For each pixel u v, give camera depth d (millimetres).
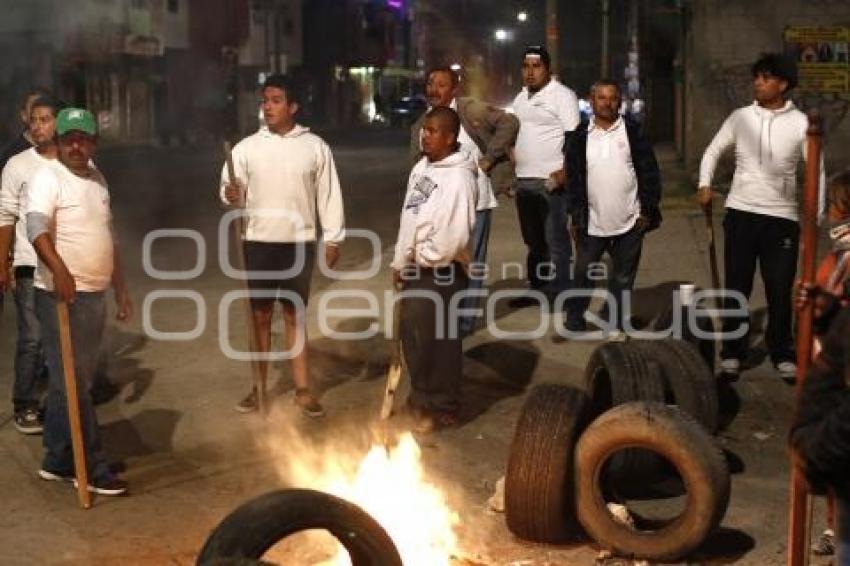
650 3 31797
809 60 17859
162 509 6137
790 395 8016
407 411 7871
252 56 60906
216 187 25047
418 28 87625
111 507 6160
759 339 9195
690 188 18375
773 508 6145
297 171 7531
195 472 6719
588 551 5617
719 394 8000
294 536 5625
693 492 5312
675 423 5375
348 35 74938
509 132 8945
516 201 10453
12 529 5848
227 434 7422
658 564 5441
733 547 5645
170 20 49812
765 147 7965
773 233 8047
